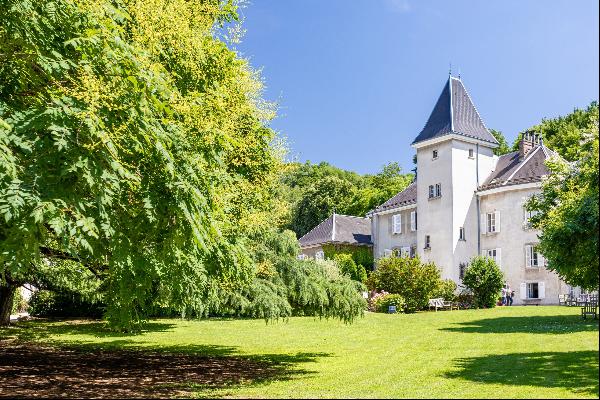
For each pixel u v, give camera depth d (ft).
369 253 155.12
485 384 27.37
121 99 22.74
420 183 127.95
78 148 20.93
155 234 25.11
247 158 35.83
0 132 19.74
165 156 22.29
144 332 71.10
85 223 19.60
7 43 23.95
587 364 32.83
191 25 33.71
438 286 103.65
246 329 74.38
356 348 49.24
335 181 232.94
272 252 44.98
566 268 34.63
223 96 31.45
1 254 19.38
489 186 118.83
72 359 43.83
